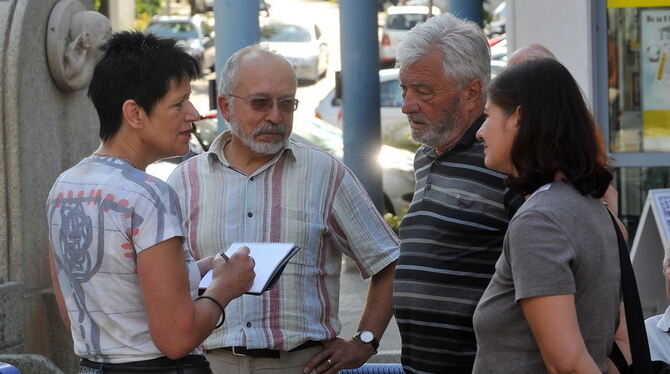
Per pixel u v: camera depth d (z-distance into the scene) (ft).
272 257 12.22
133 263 10.93
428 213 13.62
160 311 10.78
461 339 13.34
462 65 13.51
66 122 21.75
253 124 14.19
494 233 13.16
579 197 10.34
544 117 10.36
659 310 22.86
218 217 14.39
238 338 13.99
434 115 13.60
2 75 20.04
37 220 20.70
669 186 25.16
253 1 27.43
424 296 13.48
